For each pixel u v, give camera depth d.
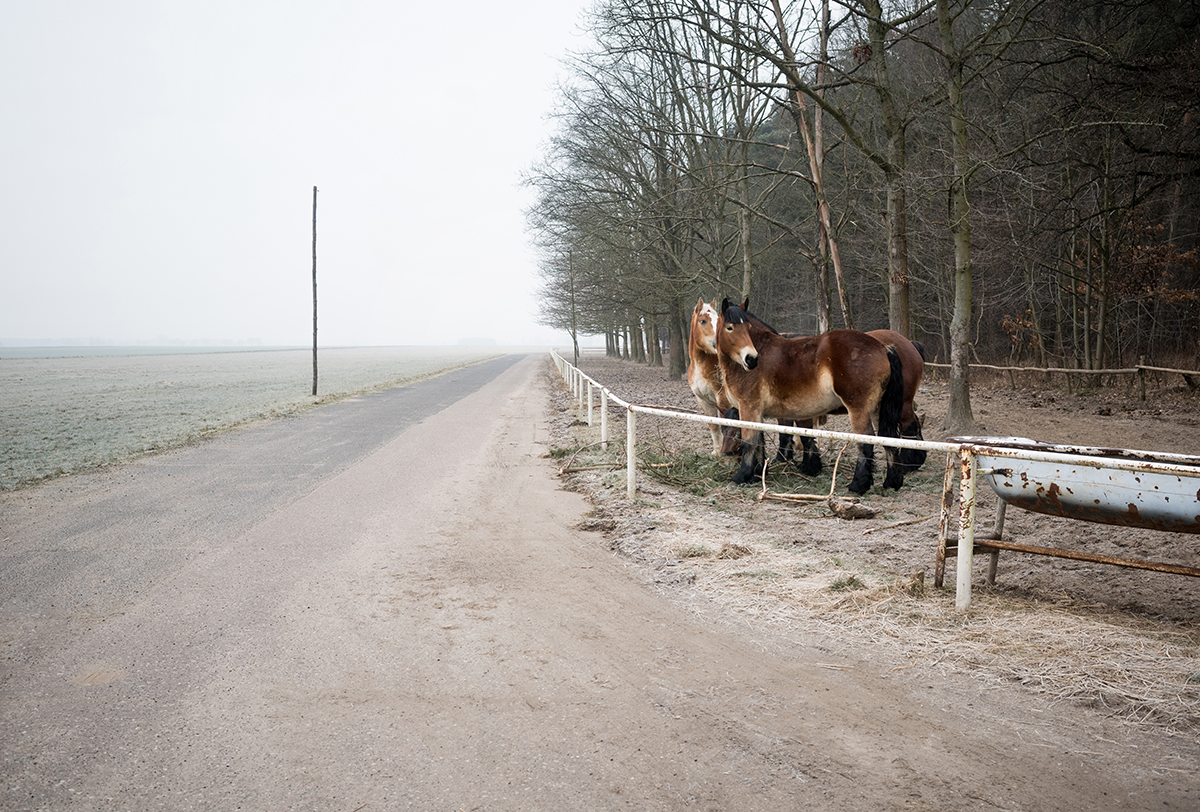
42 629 4.75
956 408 12.83
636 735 3.30
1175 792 2.78
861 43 13.65
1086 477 4.44
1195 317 20.80
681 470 10.27
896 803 2.74
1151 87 14.29
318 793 2.87
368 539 7.10
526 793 2.85
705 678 3.91
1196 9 15.52
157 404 24.61
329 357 96.94
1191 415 14.05
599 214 27.97
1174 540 6.36
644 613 4.96
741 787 2.87
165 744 3.28
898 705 3.54
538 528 7.54
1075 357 21.44
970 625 4.43
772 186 21.44
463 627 4.74
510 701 3.67
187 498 9.08
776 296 39.25
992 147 16.42
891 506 8.19
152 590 5.56
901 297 13.41
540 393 28.42
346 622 4.85
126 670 4.10
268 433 15.81
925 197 13.44
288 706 3.64
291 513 8.25
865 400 8.48
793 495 8.41
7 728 3.45
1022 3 12.77
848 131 13.09
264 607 5.16
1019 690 3.66
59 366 65.88
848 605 4.84
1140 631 4.23
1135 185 16.53
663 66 22.66
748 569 5.75
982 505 8.09
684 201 26.08
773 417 9.30
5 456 12.77
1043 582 5.31
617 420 17.89
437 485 9.94
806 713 3.48
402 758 3.13
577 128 28.50
